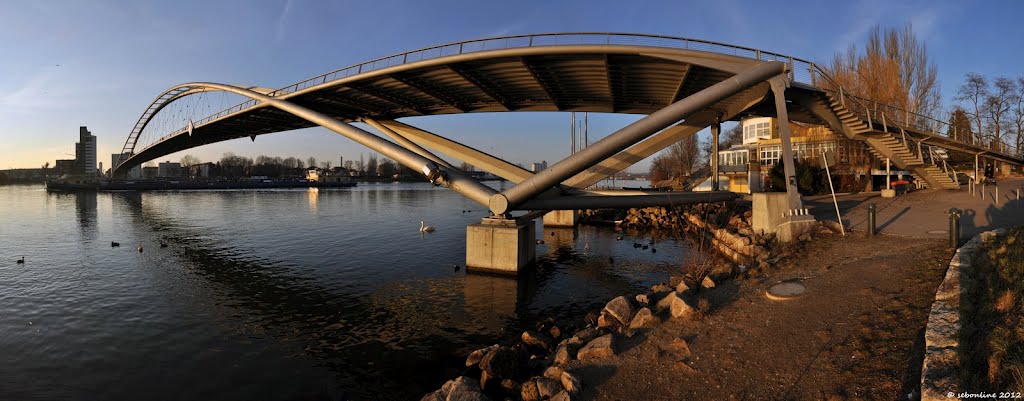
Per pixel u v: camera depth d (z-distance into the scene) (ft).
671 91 86.53
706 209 105.91
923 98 128.88
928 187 97.19
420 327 43.80
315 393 31.14
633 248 84.07
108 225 133.80
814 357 22.95
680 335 28.32
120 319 46.96
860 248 43.65
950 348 19.04
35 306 51.52
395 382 32.45
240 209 187.21
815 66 66.85
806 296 31.55
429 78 81.05
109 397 30.86
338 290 58.18
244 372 34.42
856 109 80.74
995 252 30.66
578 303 50.93
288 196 286.46
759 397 20.56
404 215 157.38
